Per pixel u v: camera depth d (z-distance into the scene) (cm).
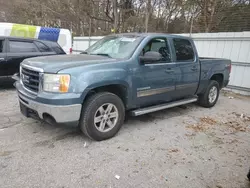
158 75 425
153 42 426
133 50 396
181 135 407
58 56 402
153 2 1644
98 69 340
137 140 375
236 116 541
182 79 482
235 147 371
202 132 427
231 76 849
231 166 312
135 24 1800
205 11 1202
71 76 315
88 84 325
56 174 271
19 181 256
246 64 802
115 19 1834
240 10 1012
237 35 811
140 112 412
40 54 718
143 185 261
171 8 1579
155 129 427
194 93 545
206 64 548
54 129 397
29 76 348
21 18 2402
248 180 281
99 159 309
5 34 982
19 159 298
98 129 355
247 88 809
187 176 283
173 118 498
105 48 443
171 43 461
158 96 443
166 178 277
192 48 515
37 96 320
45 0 2159
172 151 345
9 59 665
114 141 366
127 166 296
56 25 2250
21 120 432
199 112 557
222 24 1080
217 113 558
